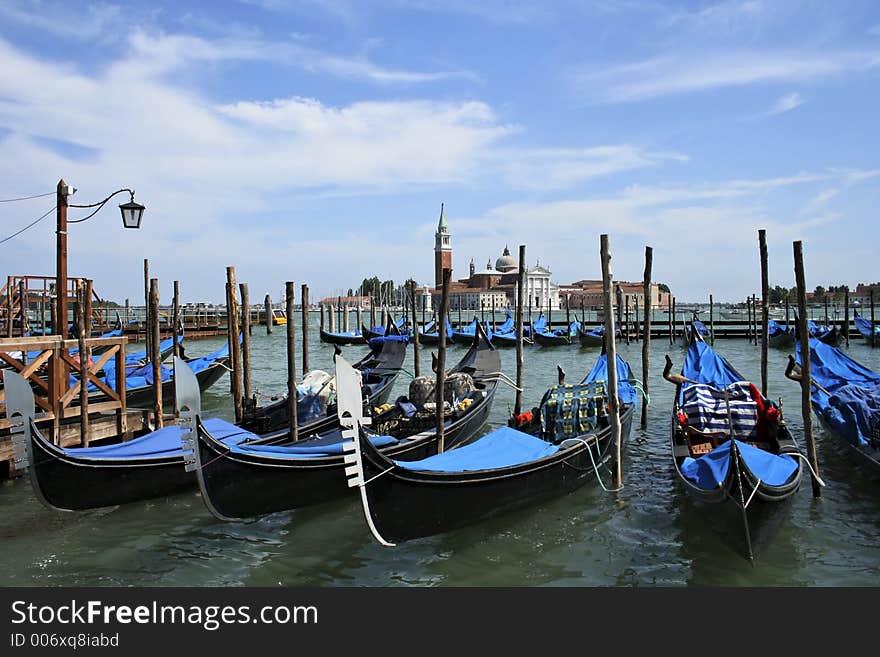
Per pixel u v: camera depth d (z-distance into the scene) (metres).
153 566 7.37
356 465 6.65
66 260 11.16
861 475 9.62
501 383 21.20
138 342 40.12
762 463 7.45
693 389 10.21
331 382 12.20
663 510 8.77
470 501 7.71
